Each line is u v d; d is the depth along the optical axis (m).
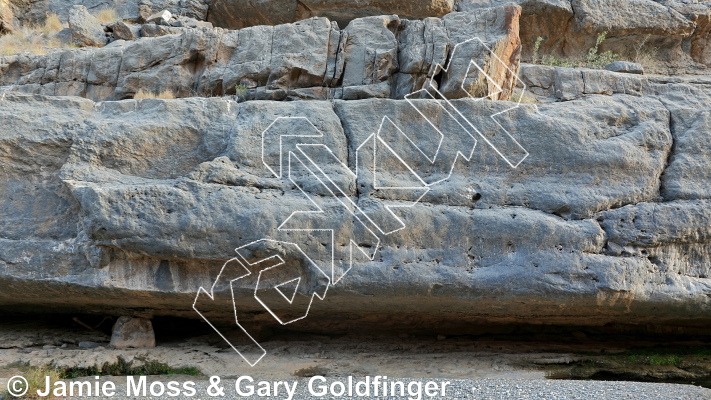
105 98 10.48
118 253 8.21
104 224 7.86
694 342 10.30
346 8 12.81
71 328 10.02
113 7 13.98
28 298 8.95
